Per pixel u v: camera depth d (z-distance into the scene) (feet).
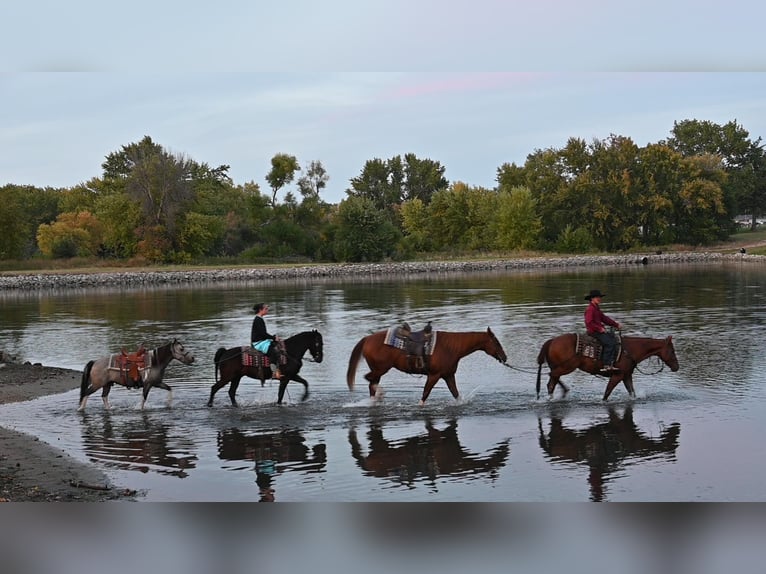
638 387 58.90
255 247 320.70
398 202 506.89
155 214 305.32
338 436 46.57
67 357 82.02
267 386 62.34
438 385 61.00
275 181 327.67
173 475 39.73
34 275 234.38
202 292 186.19
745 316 106.11
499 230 367.25
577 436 45.60
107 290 202.59
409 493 36.40
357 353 54.70
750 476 37.99
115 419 51.83
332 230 324.19
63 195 453.17
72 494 36.91
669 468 39.37
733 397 54.95
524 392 57.93
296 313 125.08
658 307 121.60
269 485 37.91
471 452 42.78
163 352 54.75
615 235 385.70
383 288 187.52
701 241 403.13
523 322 104.73
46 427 50.06
